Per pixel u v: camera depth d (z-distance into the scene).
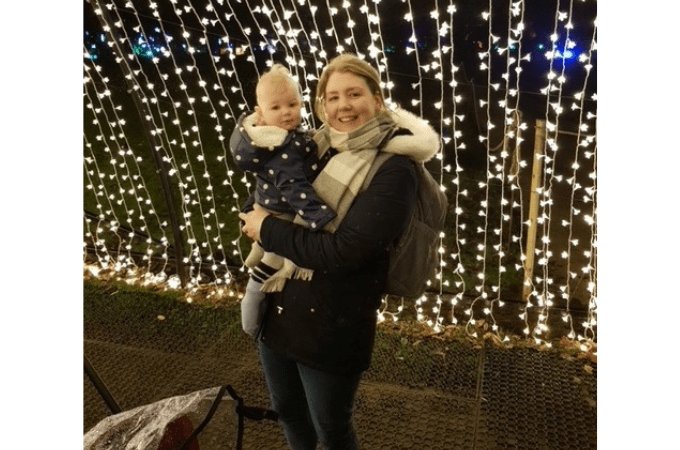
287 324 2.15
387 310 4.70
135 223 6.42
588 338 4.33
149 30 9.98
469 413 3.47
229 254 5.74
